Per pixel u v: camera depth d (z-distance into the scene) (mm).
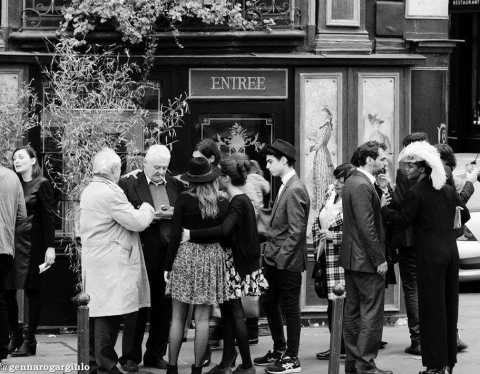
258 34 12648
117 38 12398
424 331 10062
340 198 10977
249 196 11164
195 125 12625
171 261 9930
